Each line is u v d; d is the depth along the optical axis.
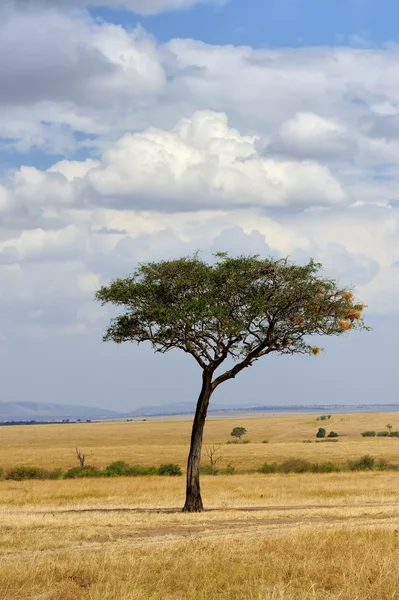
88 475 64.88
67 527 23.34
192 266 31.05
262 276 31.23
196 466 31.11
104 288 31.69
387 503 34.12
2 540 20.09
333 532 18.58
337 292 31.56
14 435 188.38
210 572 13.59
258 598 11.48
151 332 32.22
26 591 12.81
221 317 30.33
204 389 31.72
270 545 16.56
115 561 14.82
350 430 190.38
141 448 109.06
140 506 34.59
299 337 31.88
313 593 11.95
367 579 12.99
